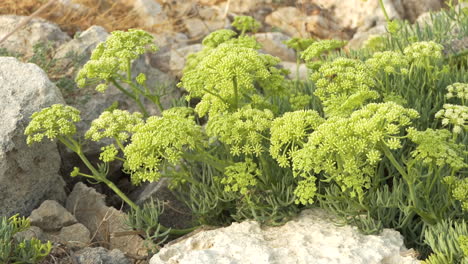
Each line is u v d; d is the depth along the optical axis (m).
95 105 1.24
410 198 1.01
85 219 1.14
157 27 1.51
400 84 1.17
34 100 1.12
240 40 1.19
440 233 0.98
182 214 1.15
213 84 1.04
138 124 1.01
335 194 1.03
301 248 1.00
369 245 0.99
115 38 1.12
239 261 0.99
